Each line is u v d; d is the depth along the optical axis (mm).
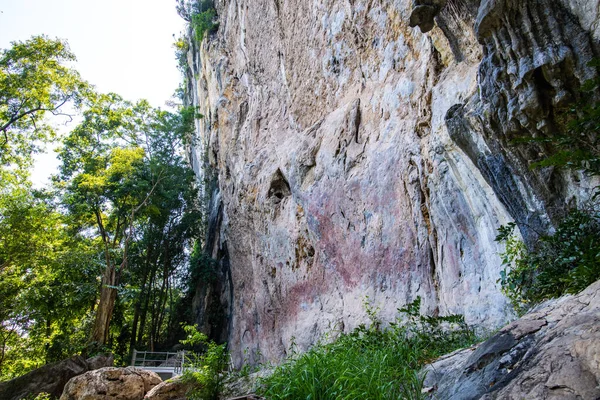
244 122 21734
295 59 16469
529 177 5457
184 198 28141
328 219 12555
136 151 24453
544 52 4977
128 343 25234
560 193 5242
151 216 25391
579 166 4234
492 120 5707
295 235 14758
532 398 2723
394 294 9609
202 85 30969
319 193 13062
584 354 2705
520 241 5887
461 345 6270
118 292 21297
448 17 7852
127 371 11469
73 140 25109
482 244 7211
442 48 8820
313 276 13516
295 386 4715
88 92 20609
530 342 3320
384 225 10266
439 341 6648
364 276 10742
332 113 13742
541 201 5363
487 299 6828
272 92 18969
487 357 3602
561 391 2613
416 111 9578
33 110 19438
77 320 22156
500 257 6621
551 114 5102
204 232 28453
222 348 9328
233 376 8945
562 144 4445
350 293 11281
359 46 12430
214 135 26109
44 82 19141
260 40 19984
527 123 5238
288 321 14734
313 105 15289
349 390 4172
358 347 6602
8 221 18469
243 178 19359
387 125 10672
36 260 19141
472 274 7410
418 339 6789
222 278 24469
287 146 16188
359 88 12531
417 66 9812
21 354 22109
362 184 11141
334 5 13703
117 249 23266
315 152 13820
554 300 4238
